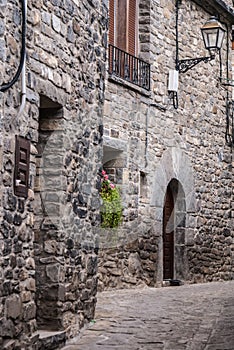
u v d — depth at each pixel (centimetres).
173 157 1123
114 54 955
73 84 623
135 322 696
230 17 1339
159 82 1084
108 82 927
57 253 587
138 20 1052
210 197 1264
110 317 722
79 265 639
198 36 1233
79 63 641
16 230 485
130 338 616
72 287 617
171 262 1168
